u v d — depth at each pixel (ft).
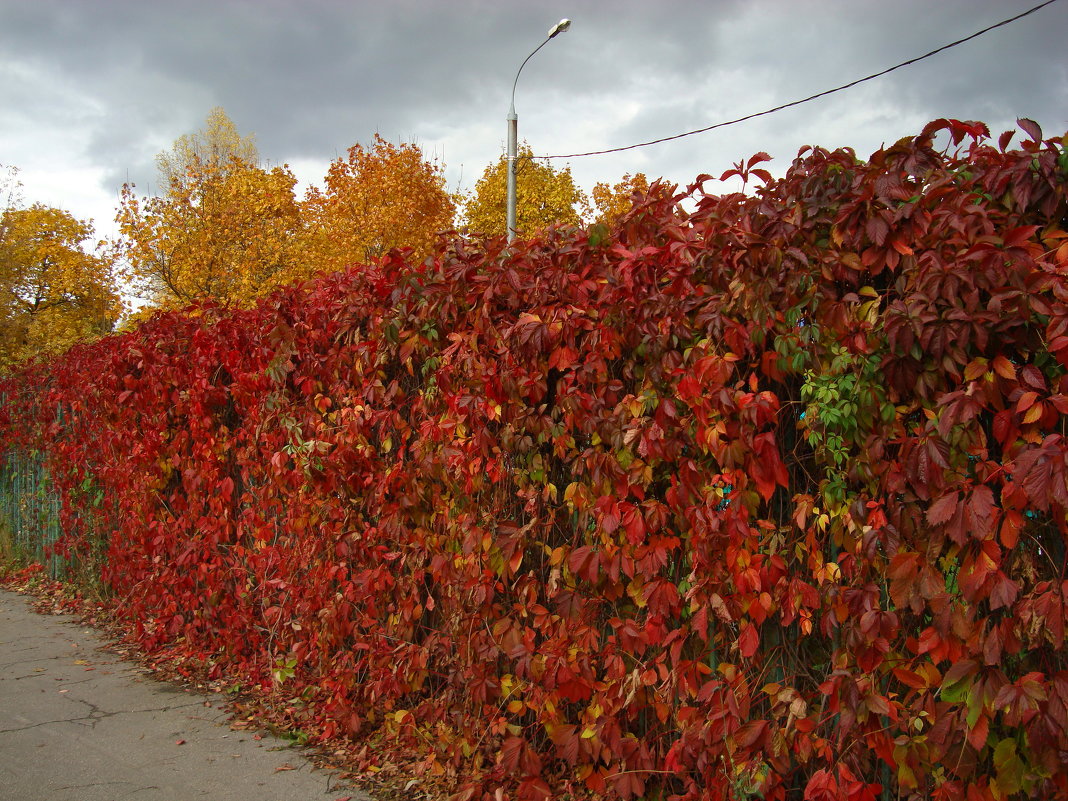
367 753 13.98
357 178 83.51
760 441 8.72
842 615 8.43
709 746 9.53
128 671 18.93
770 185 8.96
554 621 11.52
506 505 12.32
